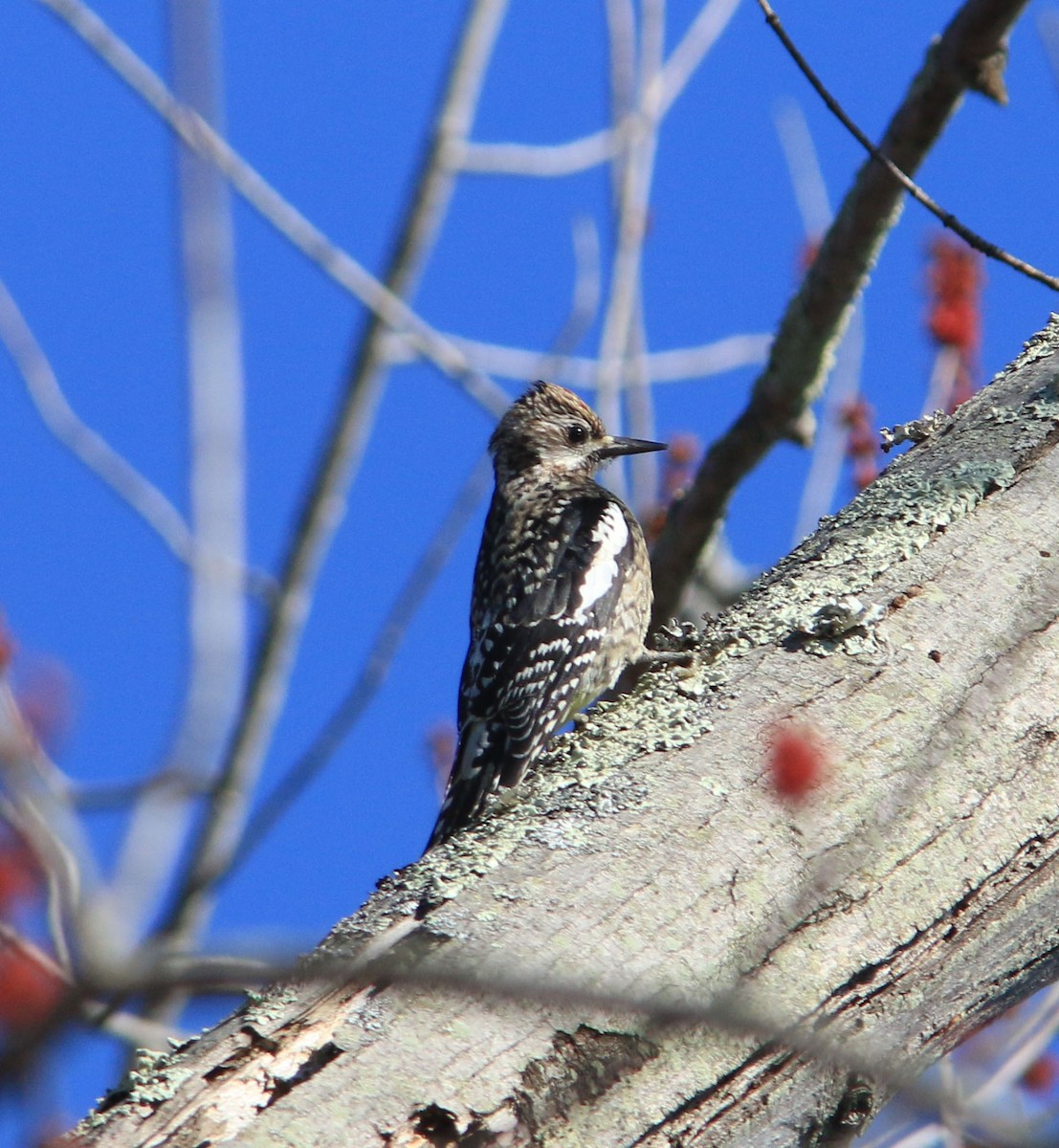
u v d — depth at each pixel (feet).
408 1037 17.49
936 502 26.32
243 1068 17.33
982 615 24.11
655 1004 12.04
